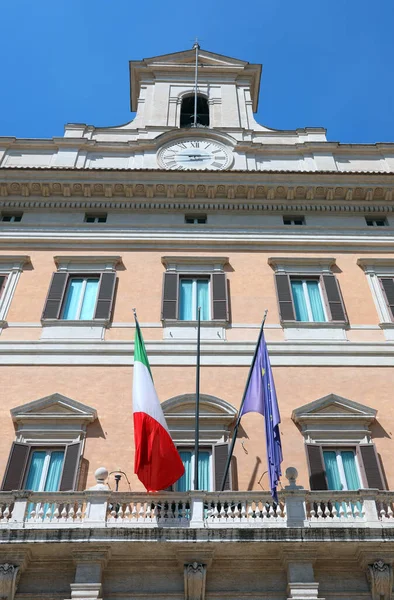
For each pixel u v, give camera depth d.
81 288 18.94
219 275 19.11
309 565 11.44
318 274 19.41
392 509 12.68
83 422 14.98
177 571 11.62
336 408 15.44
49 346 16.83
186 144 23.98
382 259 19.73
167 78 28.36
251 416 15.26
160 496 12.23
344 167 23.50
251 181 21.41
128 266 19.45
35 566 11.57
